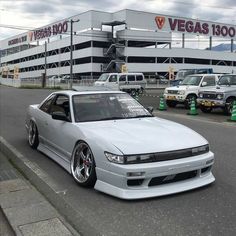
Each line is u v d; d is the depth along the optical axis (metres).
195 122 14.48
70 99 6.88
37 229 4.30
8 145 9.19
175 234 4.19
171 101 21.80
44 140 7.84
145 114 6.94
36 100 24.94
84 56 75.81
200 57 80.94
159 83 62.03
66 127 6.48
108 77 36.91
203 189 5.58
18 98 26.92
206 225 4.40
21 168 7.01
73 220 4.62
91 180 5.57
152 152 5.07
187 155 5.30
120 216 4.70
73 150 6.13
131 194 5.04
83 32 75.00
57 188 5.81
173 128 6.01
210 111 18.67
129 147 5.12
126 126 5.98
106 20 75.06
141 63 74.50
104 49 74.81
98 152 5.37
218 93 17.42
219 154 8.16
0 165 7.23
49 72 90.31
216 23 82.81
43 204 5.07
